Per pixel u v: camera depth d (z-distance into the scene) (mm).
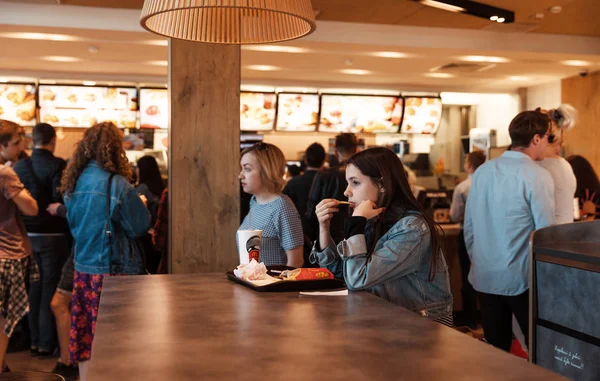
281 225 2770
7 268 3553
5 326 3566
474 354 1272
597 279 2236
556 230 2643
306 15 1873
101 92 7004
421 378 1120
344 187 4152
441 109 7941
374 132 7852
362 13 5293
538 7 5102
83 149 3416
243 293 1972
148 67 6641
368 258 1977
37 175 4527
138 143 7145
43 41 5480
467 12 5043
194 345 1345
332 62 6434
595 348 2248
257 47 5734
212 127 3240
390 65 6605
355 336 1419
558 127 3439
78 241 3412
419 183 8062
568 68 6777
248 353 1281
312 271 2074
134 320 1589
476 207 3285
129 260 3406
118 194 3330
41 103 6895
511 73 7062
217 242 3256
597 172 6758
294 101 7512
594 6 5059
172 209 3215
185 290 2035
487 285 3232
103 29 5074
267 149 2834
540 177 3055
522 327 3180
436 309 2092
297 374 1143
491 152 7043
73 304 3432
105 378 1124
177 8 1770
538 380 1109
